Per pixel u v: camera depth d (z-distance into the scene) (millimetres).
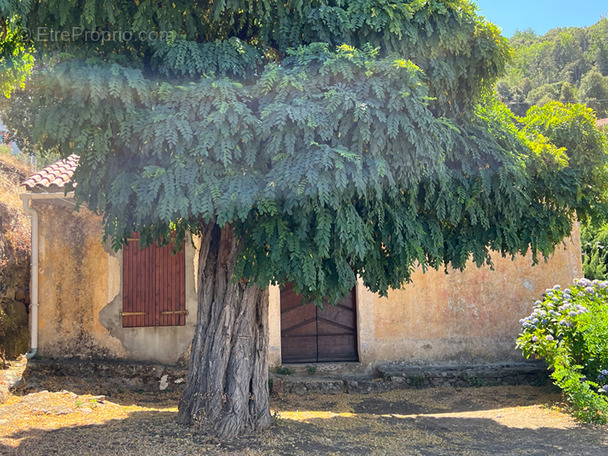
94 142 4543
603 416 6883
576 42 58000
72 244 9234
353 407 8086
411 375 9289
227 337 5730
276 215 4891
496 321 10062
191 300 9266
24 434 5617
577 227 10289
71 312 9117
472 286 10094
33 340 8945
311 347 9906
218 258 5902
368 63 4582
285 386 8859
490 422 7055
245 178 4621
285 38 5246
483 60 5594
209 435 5477
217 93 4469
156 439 5348
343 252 5133
